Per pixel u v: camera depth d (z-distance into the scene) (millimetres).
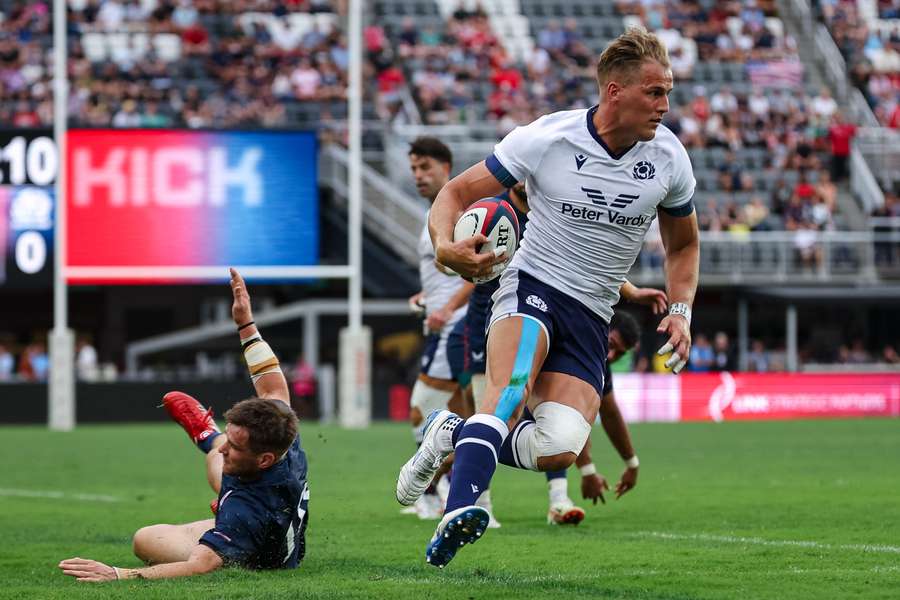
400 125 98062
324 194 90562
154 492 35281
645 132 17484
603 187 17750
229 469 17781
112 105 95000
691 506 30016
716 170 101312
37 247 72500
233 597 15977
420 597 16250
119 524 27312
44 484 38000
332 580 17781
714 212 95625
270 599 15867
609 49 17469
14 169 72312
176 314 94625
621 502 31094
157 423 75688
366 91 100375
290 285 91875
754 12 114125
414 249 88688
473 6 111125
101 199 70938
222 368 86312
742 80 110125
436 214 17578
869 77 111000
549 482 26234
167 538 18703
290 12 105000
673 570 19156
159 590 16469
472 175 17938
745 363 88938
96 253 70938
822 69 112375
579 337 17969
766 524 26109
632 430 67062
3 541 24219
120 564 20719
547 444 17438
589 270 18000
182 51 99750
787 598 16328
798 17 115312
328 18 106125
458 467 16266
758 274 91125
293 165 71438
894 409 83562
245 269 71188
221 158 71188
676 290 18672
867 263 92188
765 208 97875
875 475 39188
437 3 110938
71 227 70750
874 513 28172
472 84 104438
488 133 97938
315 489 35375
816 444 55062
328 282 91125
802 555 20953
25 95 95500
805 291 88000
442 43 107000
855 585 17469
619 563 20078
